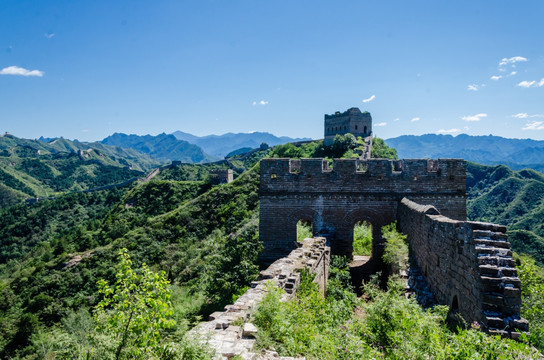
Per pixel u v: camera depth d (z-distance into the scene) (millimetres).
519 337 7359
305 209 22375
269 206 22562
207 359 5977
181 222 60656
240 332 7418
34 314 43688
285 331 7680
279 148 92188
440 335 7715
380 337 8125
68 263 56188
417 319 8055
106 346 6184
